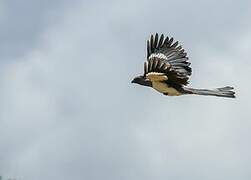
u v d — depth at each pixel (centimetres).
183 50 1738
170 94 1741
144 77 1747
